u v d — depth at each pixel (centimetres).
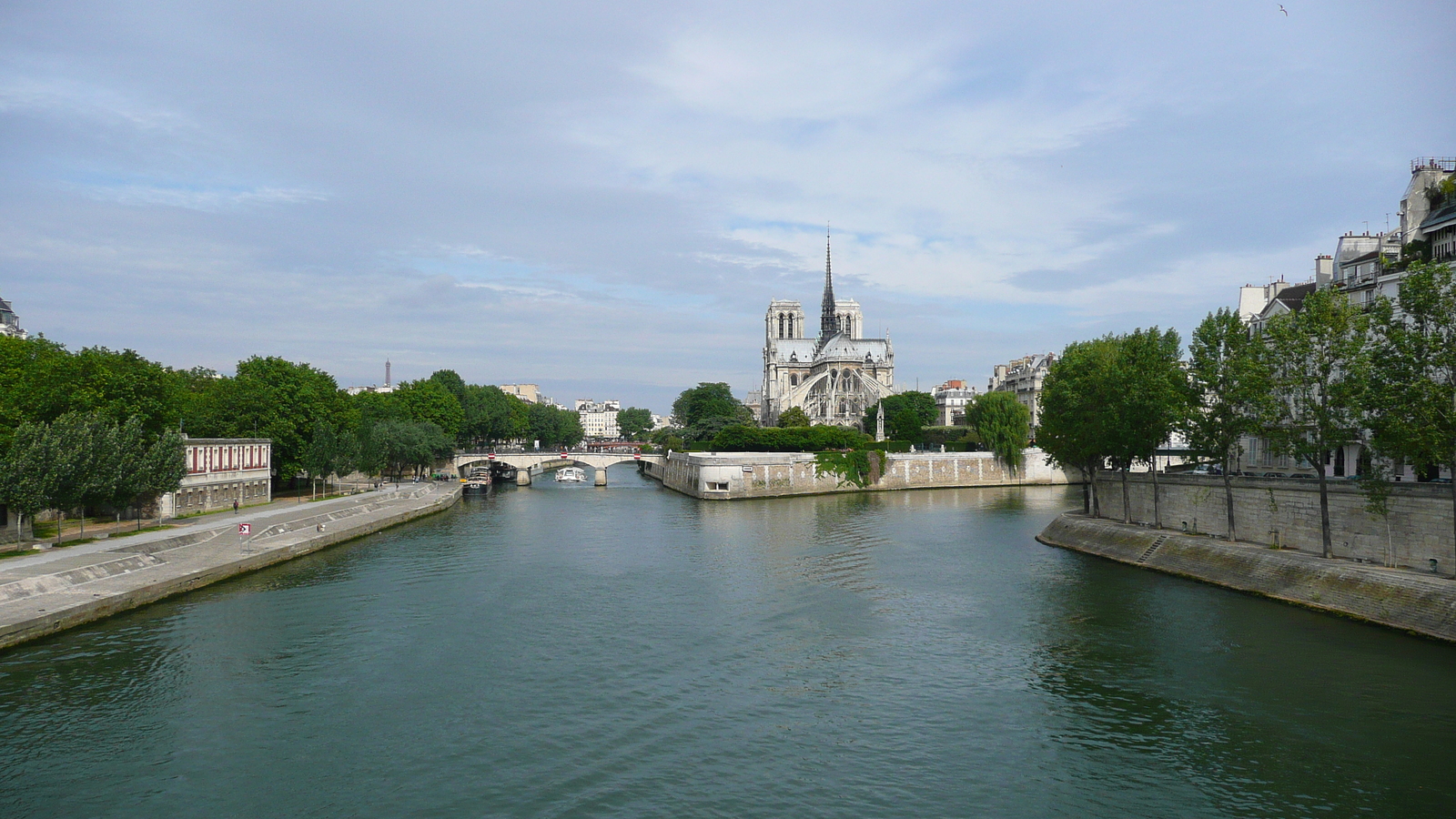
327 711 4022
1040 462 18088
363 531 9488
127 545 6938
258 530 8431
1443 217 6231
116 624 5322
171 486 7956
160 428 9350
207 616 5600
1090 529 8400
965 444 18912
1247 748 3562
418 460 15812
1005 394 17975
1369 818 3020
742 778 3362
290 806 3134
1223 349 6712
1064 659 4719
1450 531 5116
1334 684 4181
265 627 5372
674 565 7650
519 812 3097
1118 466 8812
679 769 3434
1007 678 4447
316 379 13800
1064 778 3350
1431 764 3378
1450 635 4628
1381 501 5375
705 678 4494
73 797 3192
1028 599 6141
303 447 12562
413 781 3331
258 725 3850
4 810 3091
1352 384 5372
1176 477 7962
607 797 3206
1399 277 6494
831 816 3070
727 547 8769
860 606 6000
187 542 7588
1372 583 5216
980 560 7831
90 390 8400
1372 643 4741
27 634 4797
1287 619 5338
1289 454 5878
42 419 7881
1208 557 6656
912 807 3136
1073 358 9169
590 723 3903
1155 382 7588
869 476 16550
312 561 7750
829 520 11350
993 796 3219
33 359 8581
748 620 5647
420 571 7275
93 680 4359
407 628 5397
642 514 12256
